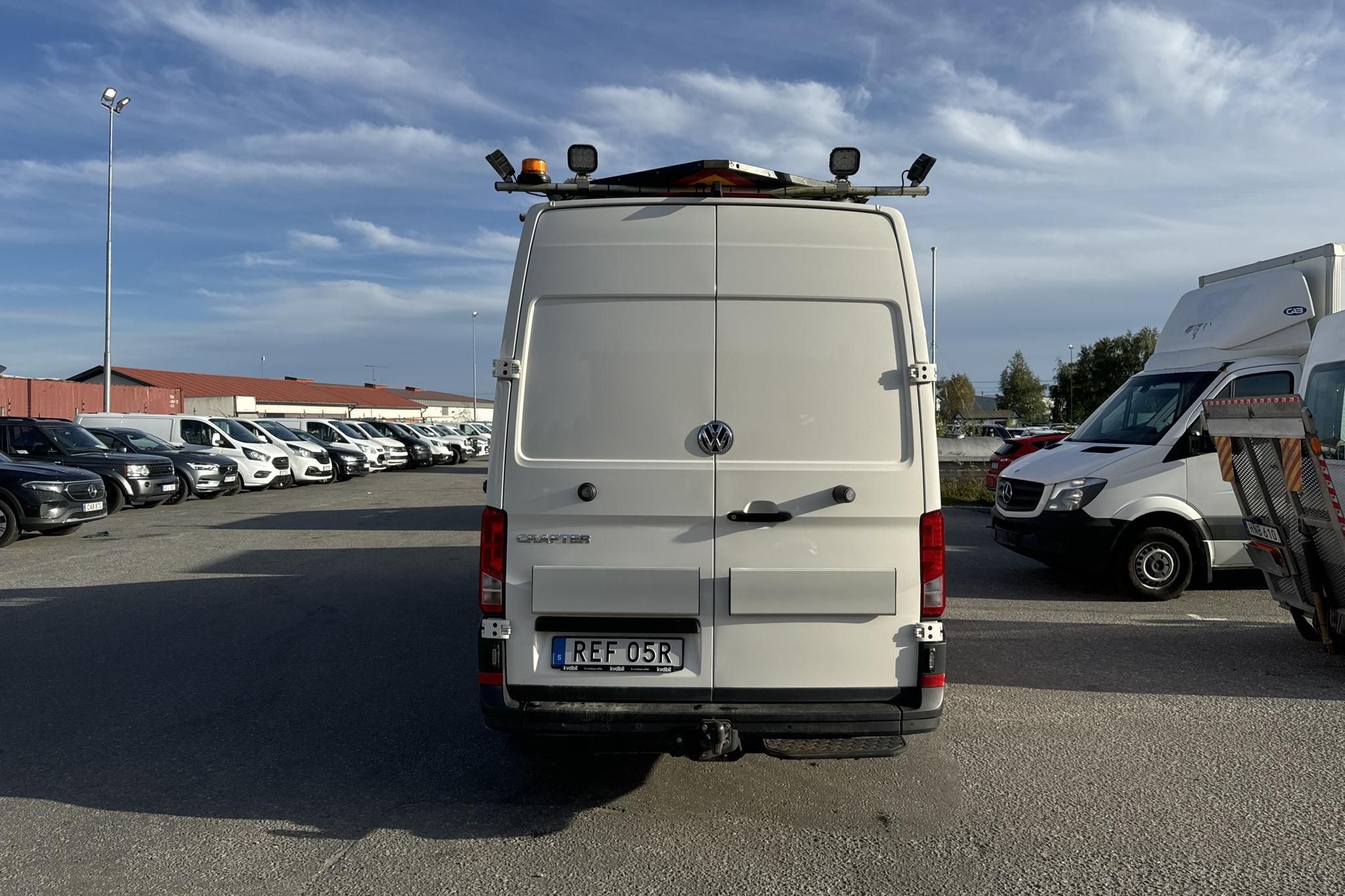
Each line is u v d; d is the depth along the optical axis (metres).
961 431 41.53
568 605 3.71
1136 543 8.23
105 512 14.16
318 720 5.34
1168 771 4.48
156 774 4.53
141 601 8.83
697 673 3.73
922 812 4.03
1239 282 8.76
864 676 3.73
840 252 3.77
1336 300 7.94
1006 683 5.95
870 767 4.57
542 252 3.78
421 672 6.34
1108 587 9.11
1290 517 6.15
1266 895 3.30
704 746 3.59
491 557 3.73
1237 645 6.88
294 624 7.78
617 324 3.74
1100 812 4.01
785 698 3.72
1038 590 8.98
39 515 12.95
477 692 5.89
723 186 4.44
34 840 3.80
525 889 3.37
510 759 4.71
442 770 4.57
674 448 3.70
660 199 3.78
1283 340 8.15
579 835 3.83
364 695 5.82
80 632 7.51
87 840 3.81
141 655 6.79
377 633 7.44
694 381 3.71
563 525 3.71
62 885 3.42
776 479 3.69
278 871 3.53
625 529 3.71
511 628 3.74
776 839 3.78
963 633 7.26
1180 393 8.48
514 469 3.72
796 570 3.70
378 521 16.03
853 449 3.71
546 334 3.76
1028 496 8.70
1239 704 5.53
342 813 4.06
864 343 3.74
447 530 14.61
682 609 3.70
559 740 3.78
